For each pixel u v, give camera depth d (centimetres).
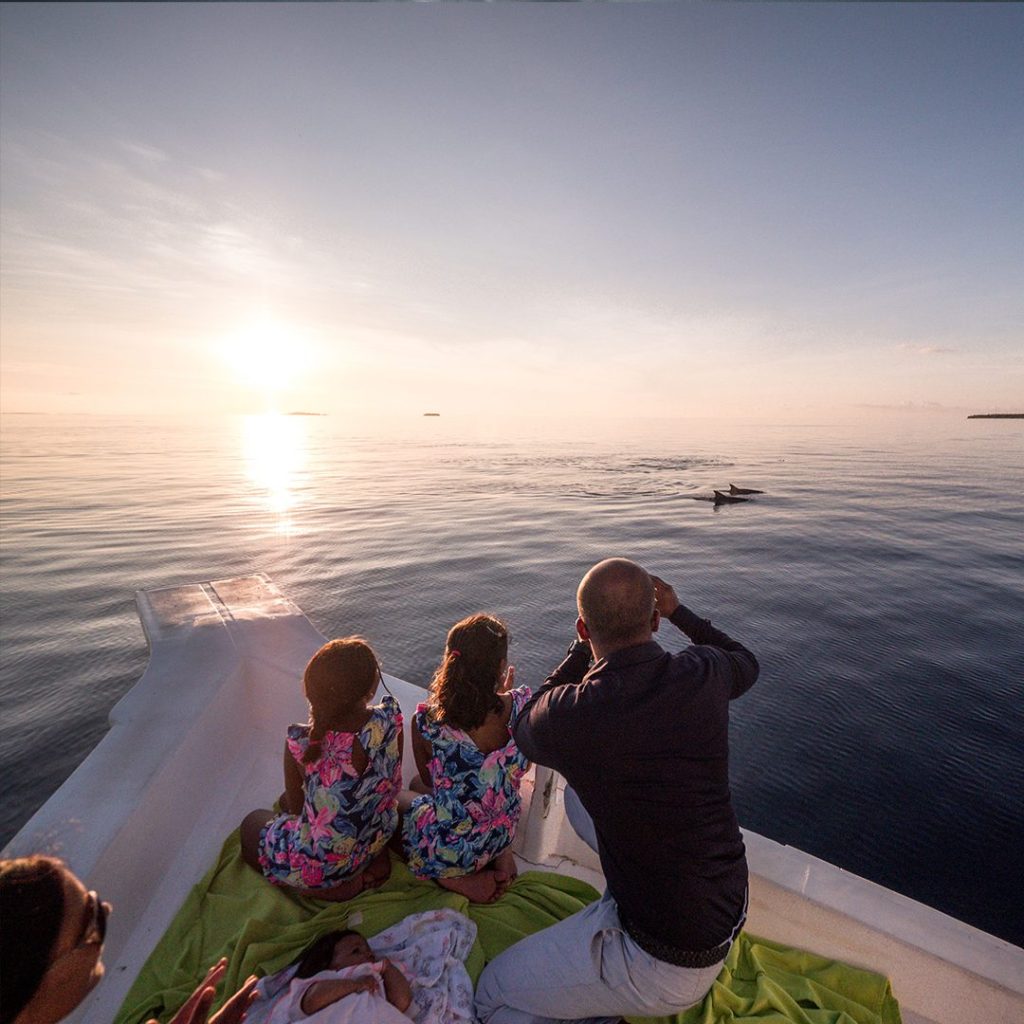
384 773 202
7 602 1209
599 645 158
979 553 1752
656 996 148
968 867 521
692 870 145
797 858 215
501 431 14600
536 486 3422
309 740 191
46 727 723
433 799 206
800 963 196
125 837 204
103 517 2228
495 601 1259
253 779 279
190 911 202
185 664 313
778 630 1097
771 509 2598
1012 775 643
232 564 1537
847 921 194
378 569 1509
